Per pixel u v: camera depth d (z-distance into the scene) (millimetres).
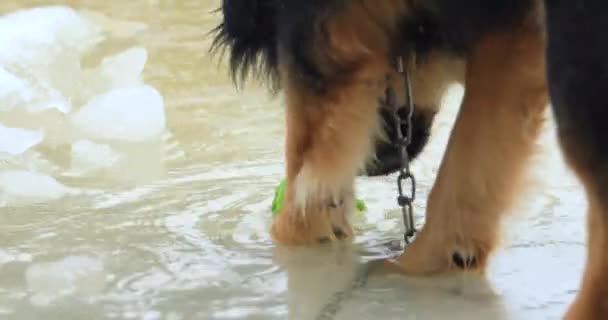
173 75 9570
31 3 12086
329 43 5297
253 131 7820
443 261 5195
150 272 5273
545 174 5754
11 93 7484
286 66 5488
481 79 5020
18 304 4914
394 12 5262
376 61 5375
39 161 6992
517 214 5211
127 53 8875
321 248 5605
